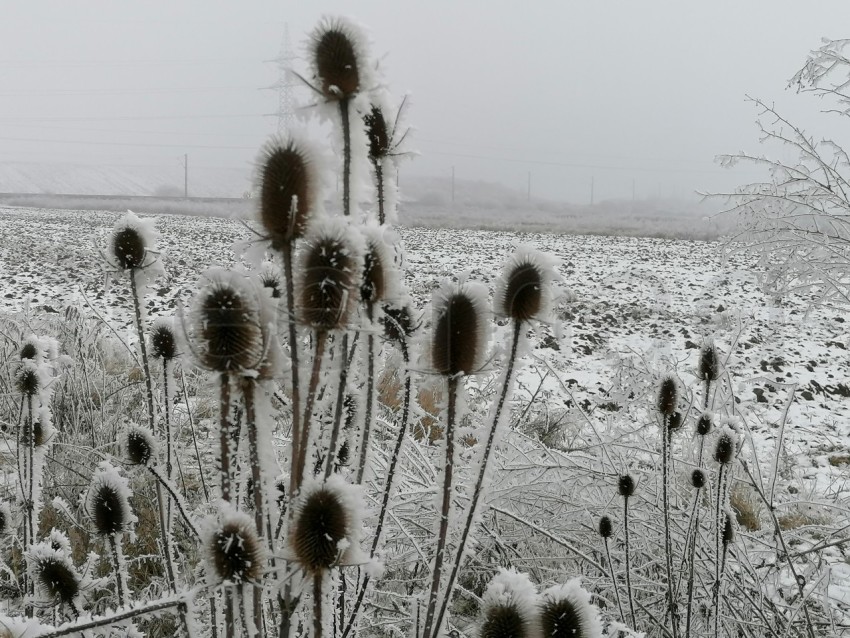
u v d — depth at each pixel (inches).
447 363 66.5
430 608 68.7
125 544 128.2
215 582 55.6
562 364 370.0
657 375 188.5
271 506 60.7
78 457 161.2
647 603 133.7
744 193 264.7
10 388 167.6
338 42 57.9
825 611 134.2
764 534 172.9
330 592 61.6
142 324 82.0
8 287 548.1
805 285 262.5
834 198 246.2
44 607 81.0
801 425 300.2
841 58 240.2
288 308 54.2
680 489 175.0
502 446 166.9
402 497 147.3
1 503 99.3
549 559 140.2
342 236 53.9
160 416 88.0
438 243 1099.9
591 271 808.3
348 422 80.0
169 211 1525.6
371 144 71.0
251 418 56.7
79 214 1535.4
